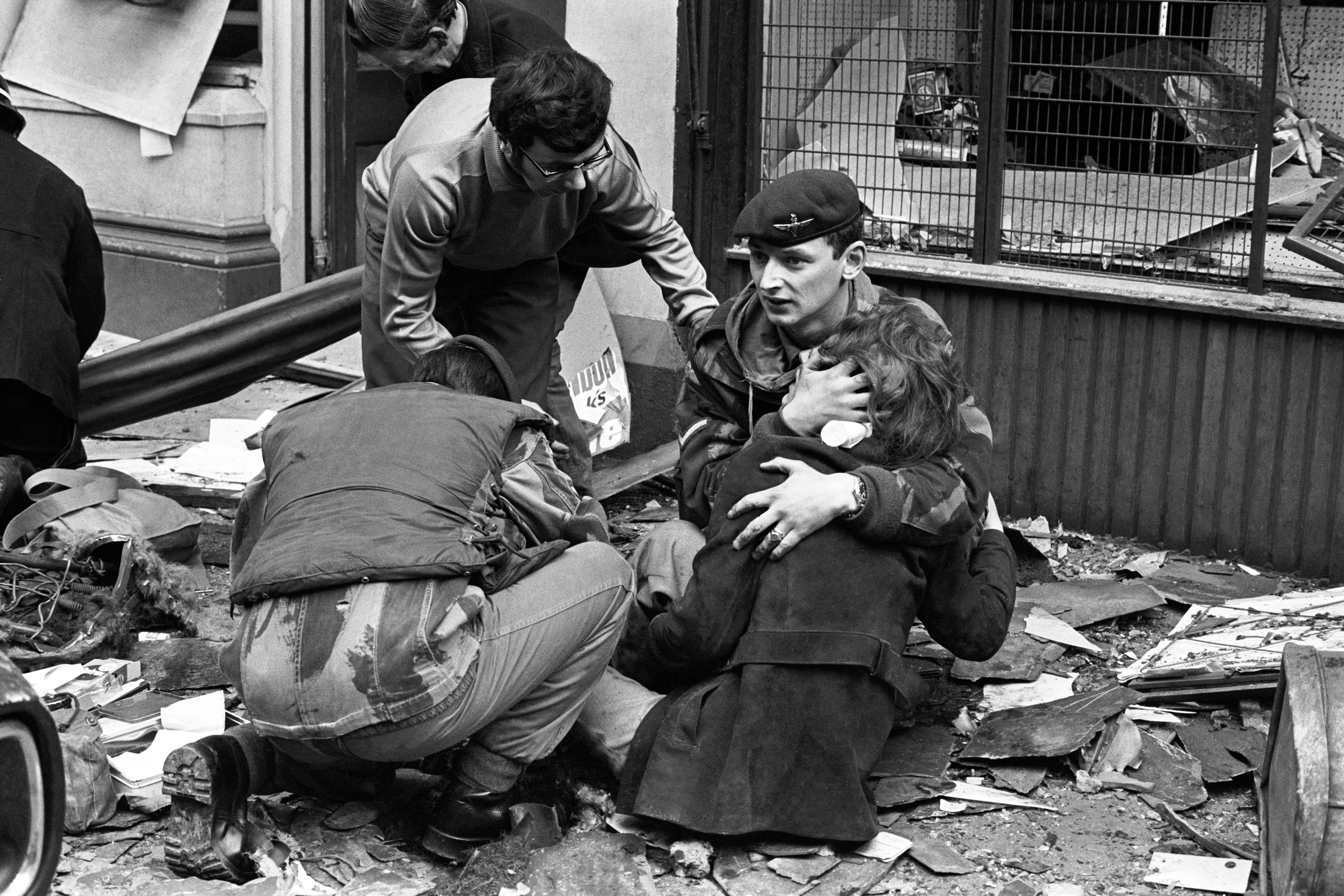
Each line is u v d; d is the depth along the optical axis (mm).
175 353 5320
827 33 5242
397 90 7484
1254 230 4609
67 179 4797
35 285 4539
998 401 5145
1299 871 2584
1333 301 4547
